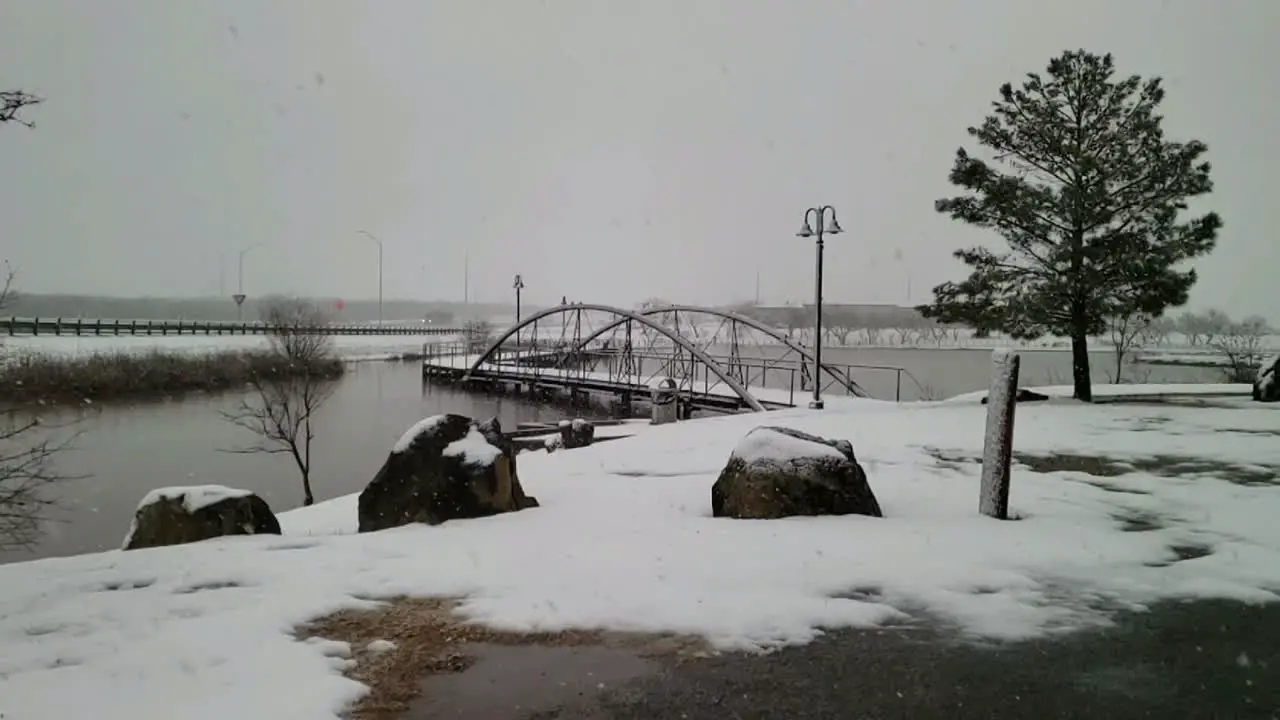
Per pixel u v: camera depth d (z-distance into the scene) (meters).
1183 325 77.06
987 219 23.69
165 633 4.81
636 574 6.10
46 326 52.56
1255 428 15.93
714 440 16.06
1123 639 4.93
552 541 7.27
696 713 3.90
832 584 5.87
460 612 5.30
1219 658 4.64
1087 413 19.05
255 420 32.69
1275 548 7.08
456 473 8.85
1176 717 3.91
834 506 8.34
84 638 4.71
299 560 6.58
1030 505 9.02
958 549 6.86
